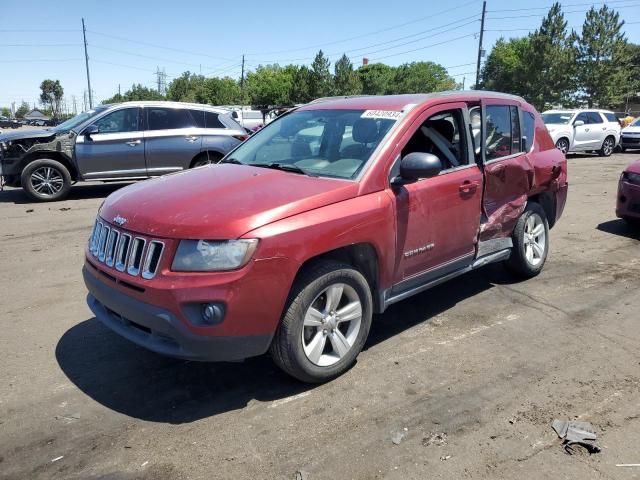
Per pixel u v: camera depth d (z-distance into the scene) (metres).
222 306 3.02
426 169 3.65
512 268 5.51
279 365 3.43
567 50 50.50
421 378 3.68
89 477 2.71
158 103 11.14
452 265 4.49
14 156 10.41
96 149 10.66
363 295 3.67
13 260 6.42
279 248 3.12
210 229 3.06
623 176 7.59
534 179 5.32
